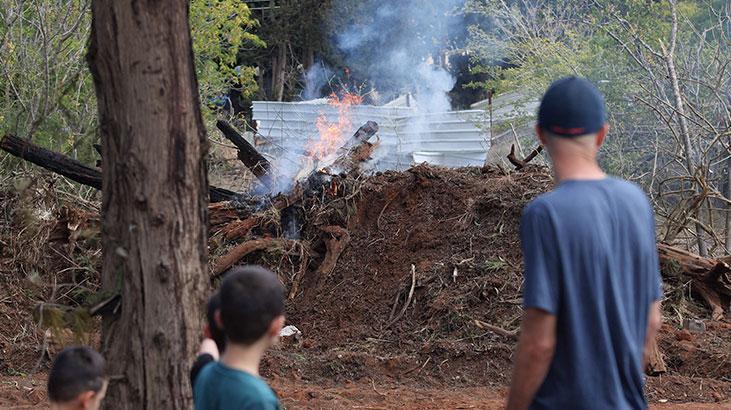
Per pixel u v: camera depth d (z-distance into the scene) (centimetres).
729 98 1398
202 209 430
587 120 323
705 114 1383
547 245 312
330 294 940
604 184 324
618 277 317
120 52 415
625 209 322
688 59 1462
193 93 427
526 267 316
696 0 1844
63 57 1405
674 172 1395
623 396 317
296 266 985
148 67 414
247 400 300
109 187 427
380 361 803
